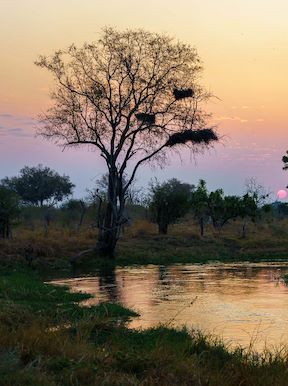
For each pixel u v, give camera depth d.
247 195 47.72
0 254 30.73
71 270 30.78
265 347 10.62
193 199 48.28
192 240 43.00
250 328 13.95
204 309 16.97
